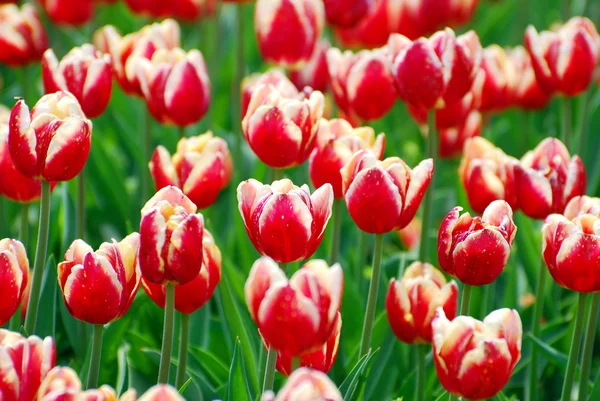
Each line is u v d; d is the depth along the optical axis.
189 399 1.96
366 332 1.93
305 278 1.74
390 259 2.22
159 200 1.82
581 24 2.20
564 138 2.24
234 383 1.90
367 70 2.10
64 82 2.02
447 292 1.90
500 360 1.77
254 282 1.75
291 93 2.03
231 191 2.28
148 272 1.80
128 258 1.83
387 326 2.05
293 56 2.22
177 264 1.79
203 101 2.11
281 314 1.73
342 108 2.16
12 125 1.86
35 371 1.73
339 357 2.03
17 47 2.29
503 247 1.85
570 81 2.19
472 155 2.07
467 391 1.78
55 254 2.22
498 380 1.77
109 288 1.81
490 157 2.04
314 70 2.29
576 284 1.88
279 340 1.75
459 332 1.77
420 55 2.01
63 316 2.07
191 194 2.00
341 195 2.00
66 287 1.81
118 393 1.94
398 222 1.89
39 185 2.01
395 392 2.07
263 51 2.23
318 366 1.82
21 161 1.87
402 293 1.91
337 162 1.98
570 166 2.00
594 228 1.88
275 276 1.74
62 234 2.21
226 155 2.01
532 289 2.20
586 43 2.17
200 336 2.08
